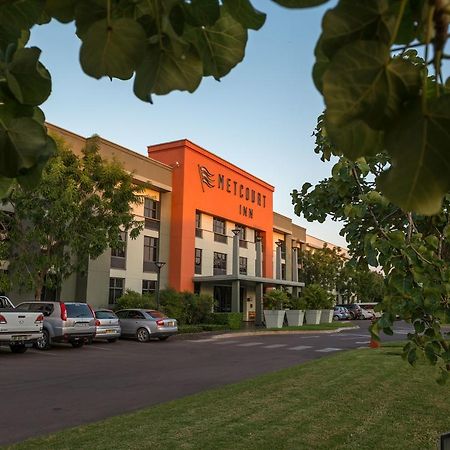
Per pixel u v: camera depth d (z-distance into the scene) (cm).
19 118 109
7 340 1622
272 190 4716
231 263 4050
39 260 2048
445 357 283
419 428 646
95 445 581
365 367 1186
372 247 300
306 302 3825
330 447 568
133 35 96
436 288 278
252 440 596
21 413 812
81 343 2012
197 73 112
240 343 2272
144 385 1091
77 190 2070
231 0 106
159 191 3391
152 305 2820
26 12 116
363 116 75
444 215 312
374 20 79
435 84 83
